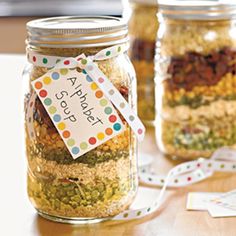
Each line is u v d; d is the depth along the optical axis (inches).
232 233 39.1
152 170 49.4
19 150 53.2
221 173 48.7
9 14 98.9
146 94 61.0
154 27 60.2
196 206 42.7
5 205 43.6
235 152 50.6
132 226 40.4
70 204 40.1
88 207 40.1
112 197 40.4
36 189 41.0
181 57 50.4
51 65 39.1
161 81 52.1
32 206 43.4
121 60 40.6
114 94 39.2
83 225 40.7
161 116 52.4
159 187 46.6
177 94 50.9
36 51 39.6
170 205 43.3
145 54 60.7
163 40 51.8
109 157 39.9
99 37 38.7
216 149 51.2
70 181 39.8
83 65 38.8
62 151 39.5
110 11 101.9
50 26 39.4
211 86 50.3
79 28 38.4
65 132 38.9
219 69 50.0
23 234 39.5
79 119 38.8
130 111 39.6
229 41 50.0
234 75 50.3
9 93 67.4
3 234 39.5
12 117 61.1
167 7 50.4
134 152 41.7
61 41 38.5
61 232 39.7
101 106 39.0
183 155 51.7
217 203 43.1
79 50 39.0
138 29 61.1
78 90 38.9
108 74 39.6
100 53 39.1
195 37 50.1
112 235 39.2
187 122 51.1
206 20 49.8
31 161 41.0
